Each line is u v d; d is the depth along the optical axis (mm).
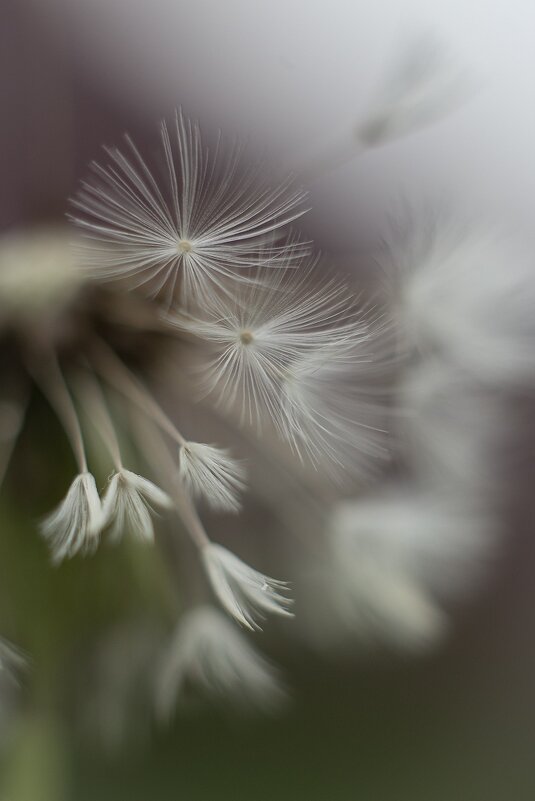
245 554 115
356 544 114
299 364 96
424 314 107
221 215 93
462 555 117
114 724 114
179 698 116
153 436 106
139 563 109
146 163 98
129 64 130
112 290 103
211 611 110
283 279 95
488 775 139
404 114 105
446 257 108
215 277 95
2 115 120
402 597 115
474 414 114
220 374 96
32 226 110
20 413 104
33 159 117
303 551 116
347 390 100
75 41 130
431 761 139
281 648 132
